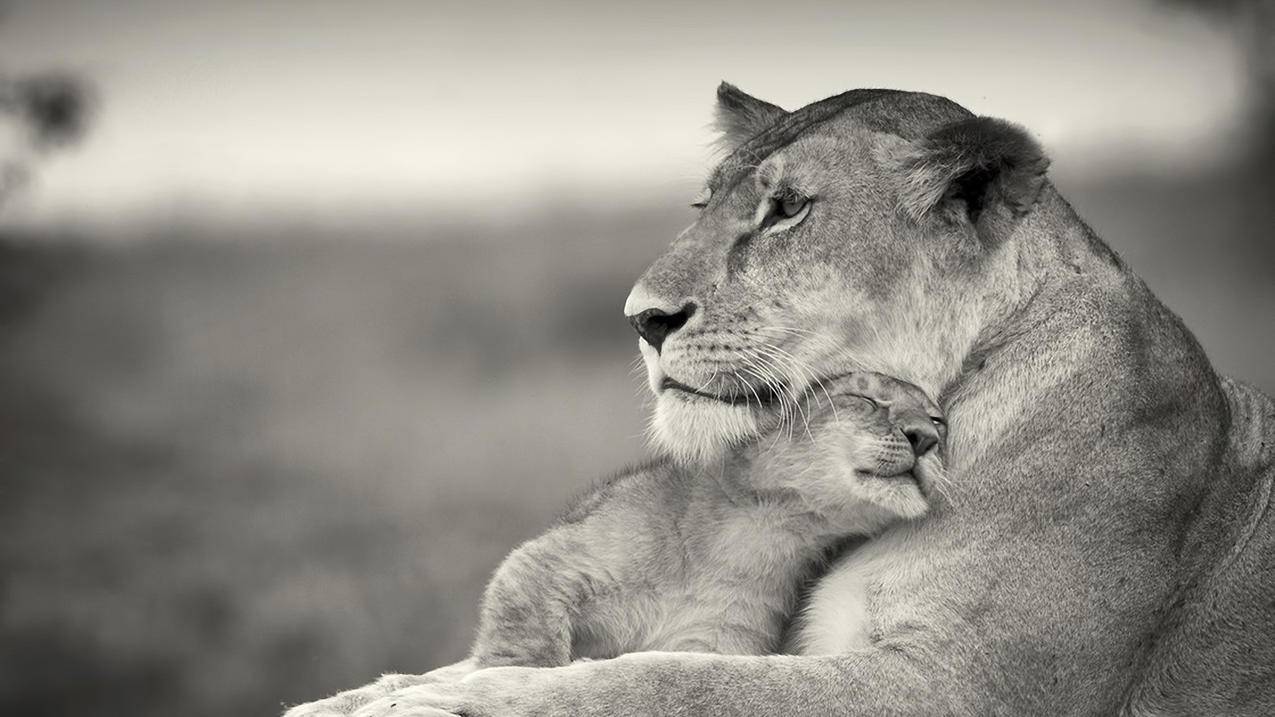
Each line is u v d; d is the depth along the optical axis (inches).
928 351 437.7
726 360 441.4
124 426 1599.4
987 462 424.5
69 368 1788.9
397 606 1119.6
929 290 437.4
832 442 427.5
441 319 1798.7
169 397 1691.7
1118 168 1894.7
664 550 439.8
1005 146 429.1
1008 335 433.7
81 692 1138.0
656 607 439.8
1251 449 453.7
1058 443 421.4
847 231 439.8
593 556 438.3
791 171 445.7
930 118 453.7
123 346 1838.1
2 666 1144.2
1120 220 1739.7
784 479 433.4
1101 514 417.7
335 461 1423.5
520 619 433.7
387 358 1713.8
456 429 1444.4
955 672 406.0
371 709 385.4
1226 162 1872.5
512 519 1230.9
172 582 1224.2
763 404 442.6
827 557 446.6
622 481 465.7
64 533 1371.8
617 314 1771.7
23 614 1195.3
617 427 1408.7
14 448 1567.4
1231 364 1255.5
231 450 1520.7
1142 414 427.5
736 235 449.1
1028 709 410.6
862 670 401.4
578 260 1892.2
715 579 438.6
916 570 418.3
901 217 438.6
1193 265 1590.8
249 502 1363.2
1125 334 433.7
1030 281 435.8
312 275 2018.9
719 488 442.3
